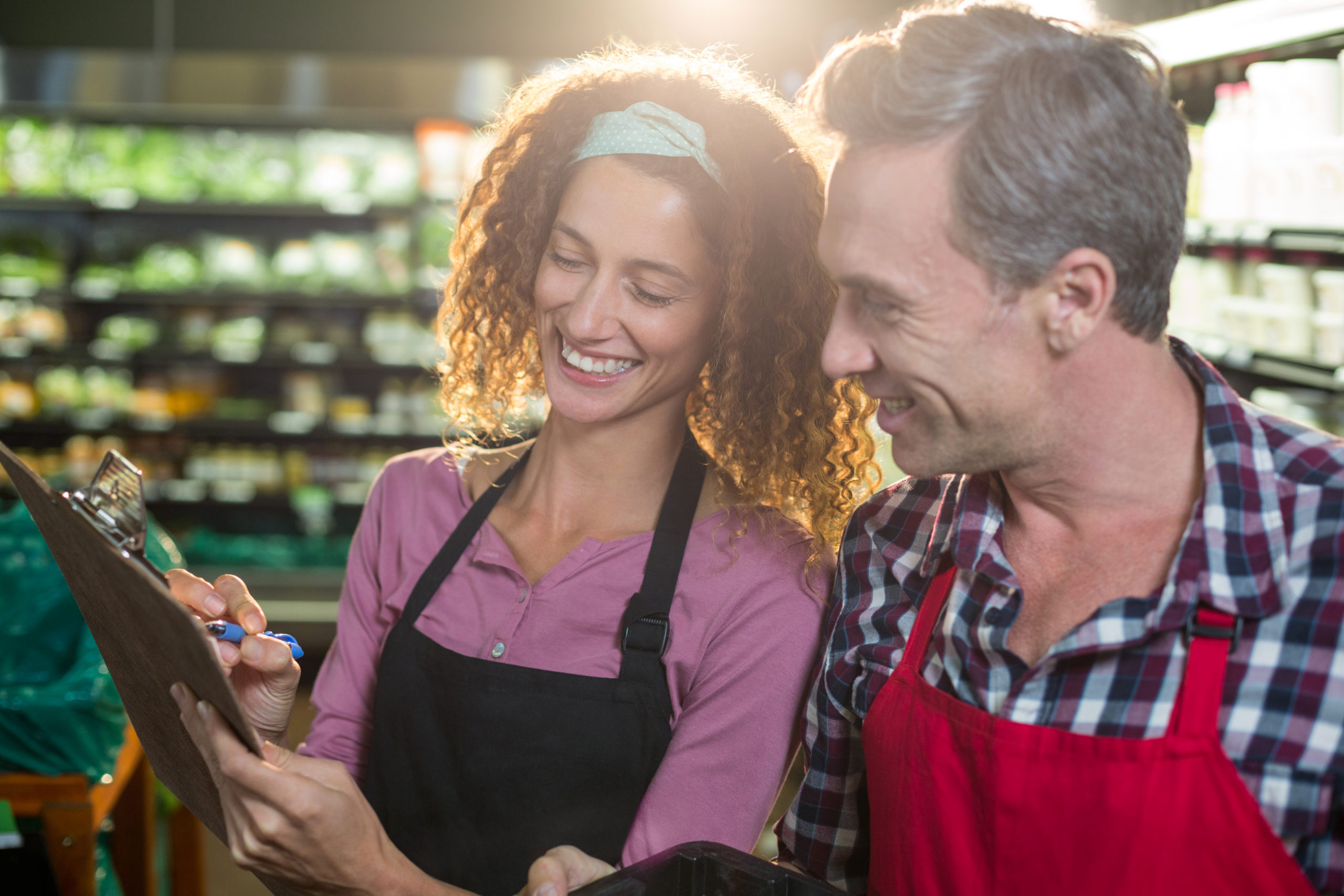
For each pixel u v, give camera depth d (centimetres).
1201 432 85
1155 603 82
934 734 92
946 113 74
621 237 109
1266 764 77
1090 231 75
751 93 120
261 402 499
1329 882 77
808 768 111
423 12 386
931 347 79
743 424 123
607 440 124
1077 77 74
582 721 117
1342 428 236
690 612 119
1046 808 84
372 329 491
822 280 120
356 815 93
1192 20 226
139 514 81
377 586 136
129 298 475
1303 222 238
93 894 179
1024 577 92
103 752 181
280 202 471
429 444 498
